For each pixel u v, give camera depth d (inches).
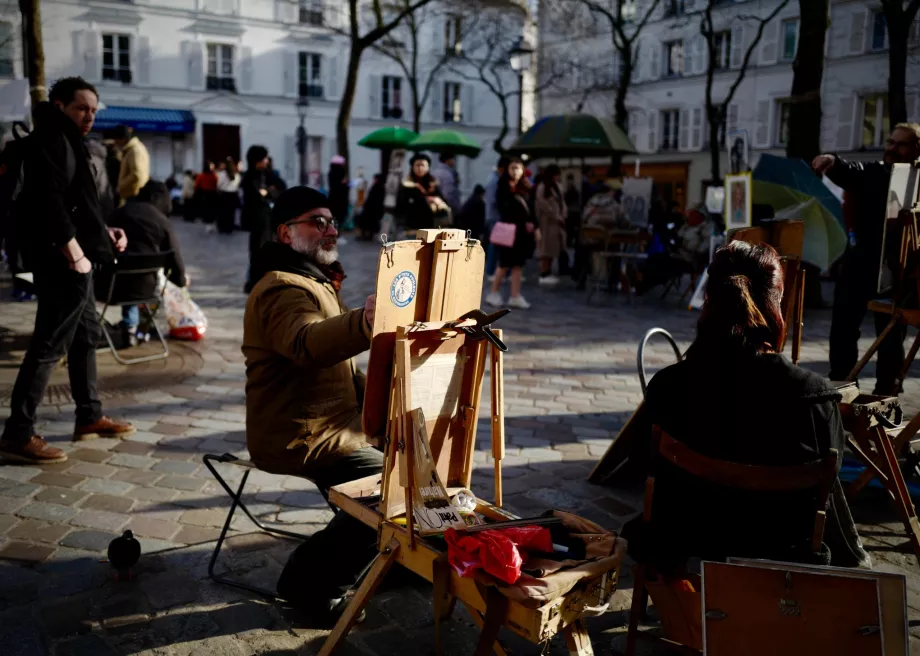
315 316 104.4
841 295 207.0
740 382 88.0
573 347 301.0
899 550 136.0
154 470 166.4
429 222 432.1
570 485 166.2
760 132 1129.4
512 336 318.0
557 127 537.0
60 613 111.4
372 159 1477.6
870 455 131.5
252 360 111.5
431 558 89.4
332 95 1424.7
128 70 1283.2
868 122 1022.4
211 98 1334.9
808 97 409.4
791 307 147.5
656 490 94.3
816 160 200.2
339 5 1390.3
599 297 422.0
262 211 346.3
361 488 105.2
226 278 468.4
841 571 79.7
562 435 199.2
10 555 127.3
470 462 103.0
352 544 108.4
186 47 1307.8
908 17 493.4
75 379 181.0
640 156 1310.3
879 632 77.8
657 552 95.2
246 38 1348.4
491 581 83.4
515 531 89.6
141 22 1273.4
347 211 832.3
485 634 82.5
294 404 110.7
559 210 469.7
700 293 389.1
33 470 163.6
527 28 1469.0
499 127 1574.8
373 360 90.7
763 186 383.9
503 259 381.1
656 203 489.4
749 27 1119.6
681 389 91.6
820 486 88.7
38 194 158.7
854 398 130.9
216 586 120.5
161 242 256.2
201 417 203.6
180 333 291.0
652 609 118.3
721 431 88.9
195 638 107.0
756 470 88.0
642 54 1278.3
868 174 198.7
